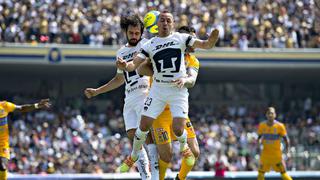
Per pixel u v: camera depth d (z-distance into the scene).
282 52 94.94
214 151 79.06
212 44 25.97
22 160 73.25
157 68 26.70
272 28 96.44
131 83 29.81
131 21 29.52
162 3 95.56
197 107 101.94
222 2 97.38
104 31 91.94
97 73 104.06
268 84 111.44
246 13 96.81
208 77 108.12
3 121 38.12
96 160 75.38
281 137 52.81
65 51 90.31
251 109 102.69
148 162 30.55
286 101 107.94
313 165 77.12
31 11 91.19
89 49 90.75
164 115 28.64
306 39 96.44
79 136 81.94
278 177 57.97
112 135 86.75
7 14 90.31
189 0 96.50
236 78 109.25
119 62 26.27
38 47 89.50
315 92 112.62
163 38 26.72
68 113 90.50
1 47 88.75
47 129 82.19
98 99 100.44
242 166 76.44
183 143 27.31
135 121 29.84
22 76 106.00
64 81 107.75
